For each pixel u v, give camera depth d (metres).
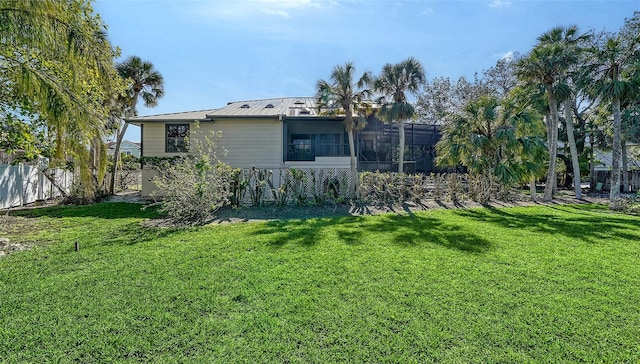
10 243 5.84
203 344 2.59
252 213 9.59
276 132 15.43
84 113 6.84
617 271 4.29
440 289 3.66
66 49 6.69
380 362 2.37
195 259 4.84
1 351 2.48
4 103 7.60
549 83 13.20
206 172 8.76
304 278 4.02
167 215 9.16
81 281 3.93
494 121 11.77
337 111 14.64
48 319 2.97
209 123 15.25
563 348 2.54
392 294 3.52
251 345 2.57
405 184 12.40
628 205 10.60
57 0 6.54
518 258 4.87
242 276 4.09
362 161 18.39
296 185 11.37
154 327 2.84
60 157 8.67
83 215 9.28
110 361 2.38
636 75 11.76
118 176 19.09
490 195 12.52
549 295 3.51
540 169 12.40
